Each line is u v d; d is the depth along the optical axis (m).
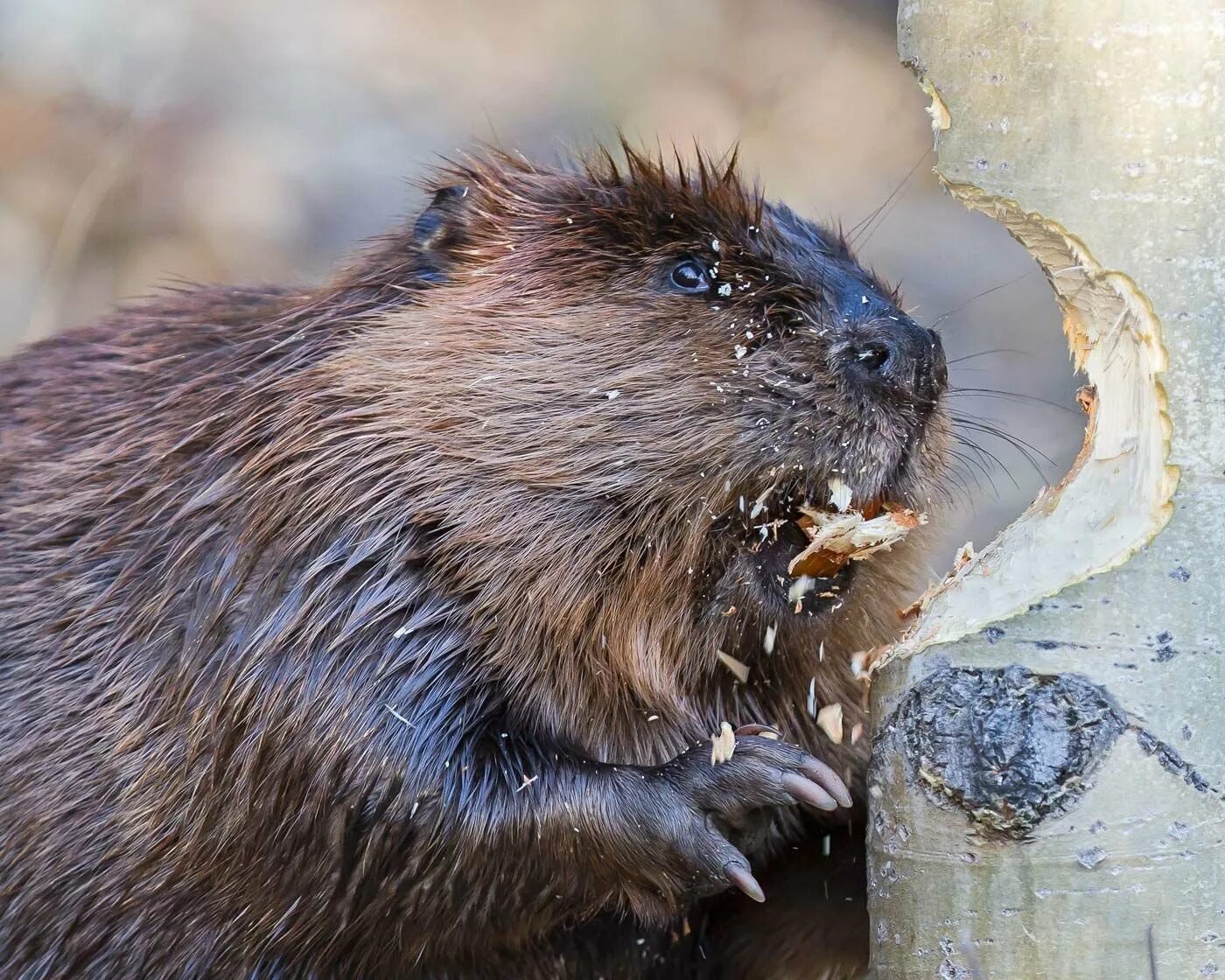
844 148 5.17
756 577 3.39
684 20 5.55
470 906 3.38
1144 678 3.27
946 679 3.28
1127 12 3.27
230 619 3.39
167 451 3.42
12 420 3.45
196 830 3.39
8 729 3.41
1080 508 3.28
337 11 5.33
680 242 3.40
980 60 3.28
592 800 3.36
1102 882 3.27
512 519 3.39
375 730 3.38
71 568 3.42
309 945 3.39
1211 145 3.27
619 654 3.39
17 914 3.41
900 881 3.29
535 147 4.96
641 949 3.43
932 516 3.42
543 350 3.40
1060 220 3.28
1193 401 3.27
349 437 3.39
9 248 4.20
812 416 3.38
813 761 3.36
